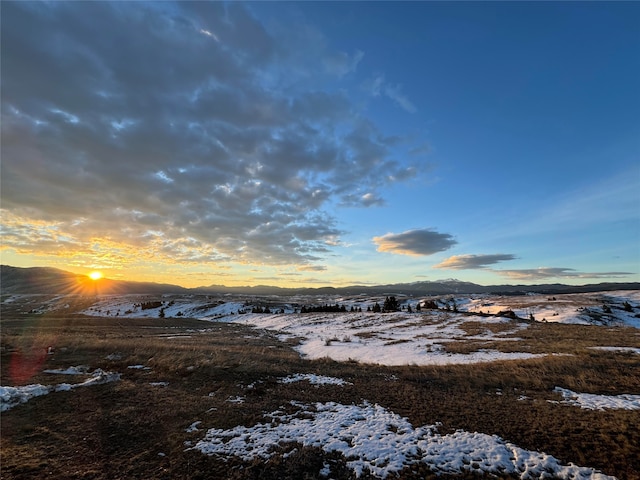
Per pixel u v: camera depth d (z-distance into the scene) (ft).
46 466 26.48
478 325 142.92
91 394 43.83
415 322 166.71
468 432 31.60
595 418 33.32
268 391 46.85
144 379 52.16
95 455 28.40
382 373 60.18
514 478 24.39
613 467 24.84
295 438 31.22
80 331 132.98
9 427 33.71
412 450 28.48
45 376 53.11
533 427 31.94
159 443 30.53
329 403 41.63
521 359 65.46
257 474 25.43
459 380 52.49
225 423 34.88
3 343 77.46
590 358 60.13
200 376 53.31
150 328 173.58
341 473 25.50
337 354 93.15
